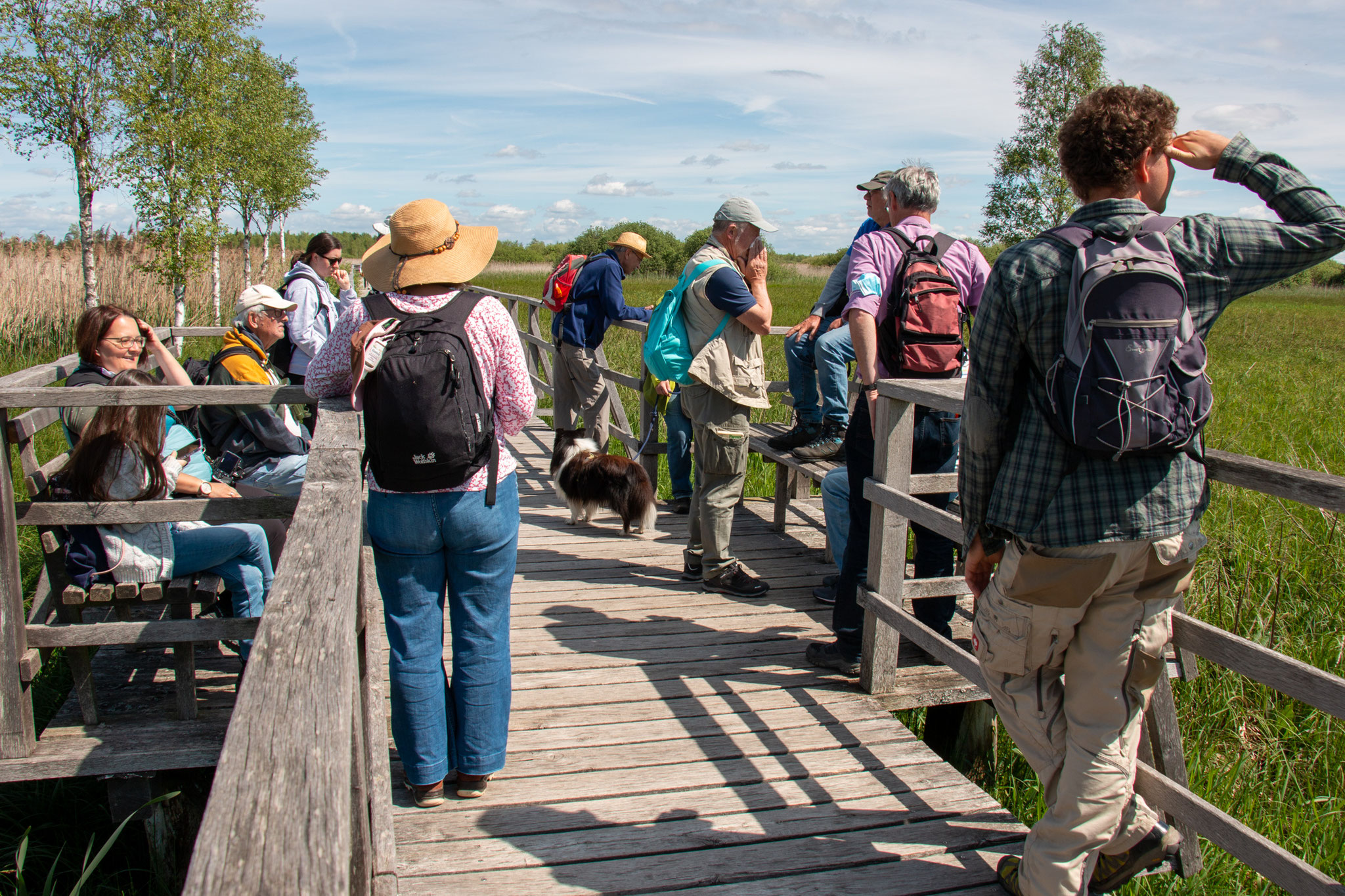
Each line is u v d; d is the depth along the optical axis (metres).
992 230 23.97
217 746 2.60
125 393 2.34
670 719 3.06
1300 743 3.73
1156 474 1.64
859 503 3.31
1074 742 1.83
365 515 2.32
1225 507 5.61
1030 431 1.72
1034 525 1.70
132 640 2.59
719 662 3.53
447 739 2.54
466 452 2.18
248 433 4.01
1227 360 17.83
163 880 2.70
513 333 2.31
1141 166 1.67
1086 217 1.71
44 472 3.06
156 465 2.67
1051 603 1.71
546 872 2.23
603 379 6.29
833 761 2.80
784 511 5.36
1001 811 2.55
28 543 5.34
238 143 21.17
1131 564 1.68
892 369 3.10
